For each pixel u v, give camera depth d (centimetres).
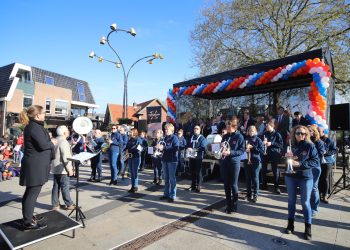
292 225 396
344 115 600
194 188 652
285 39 1470
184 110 1088
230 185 485
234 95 1109
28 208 354
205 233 397
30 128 370
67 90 2859
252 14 1441
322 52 647
